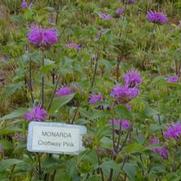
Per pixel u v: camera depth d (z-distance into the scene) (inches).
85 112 54.0
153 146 47.1
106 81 62.1
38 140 45.2
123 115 43.8
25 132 48.0
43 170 47.6
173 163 51.1
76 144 45.7
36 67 81.0
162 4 144.6
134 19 129.6
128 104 48.1
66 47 65.3
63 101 47.3
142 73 91.0
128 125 48.3
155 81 58.7
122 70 87.4
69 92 56.0
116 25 109.3
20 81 63.4
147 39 115.3
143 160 52.4
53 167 46.4
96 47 77.2
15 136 62.6
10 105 84.4
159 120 54.2
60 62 52.6
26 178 53.2
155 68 94.3
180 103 61.4
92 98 56.5
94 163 44.1
